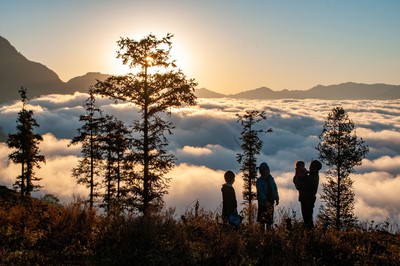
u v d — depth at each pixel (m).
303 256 7.31
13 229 9.00
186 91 27.08
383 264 7.67
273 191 10.21
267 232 8.39
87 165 37.78
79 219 9.11
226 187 9.95
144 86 27.38
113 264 7.09
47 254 7.52
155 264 7.04
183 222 9.27
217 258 7.27
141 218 8.39
